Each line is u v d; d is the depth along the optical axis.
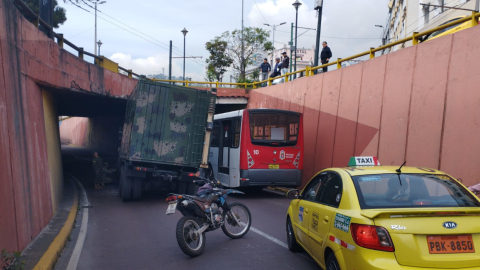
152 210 11.25
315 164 15.94
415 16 29.08
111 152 35.72
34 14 9.09
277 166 13.79
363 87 13.44
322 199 5.30
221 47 31.45
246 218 7.98
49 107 11.48
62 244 6.94
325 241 4.67
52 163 10.86
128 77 17.55
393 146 11.73
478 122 9.08
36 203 7.55
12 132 6.44
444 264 3.64
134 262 6.32
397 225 3.77
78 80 12.24
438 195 4.43
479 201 4.39
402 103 11.55
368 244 3.78
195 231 6.55
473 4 19.89
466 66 9.54
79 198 13.55
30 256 5.91
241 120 13.80
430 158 10.32
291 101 18.45
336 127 14.79
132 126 11.59
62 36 11.33
